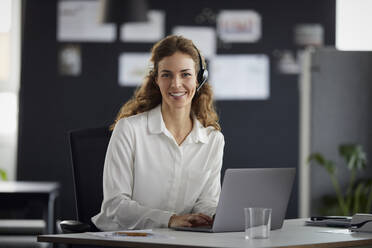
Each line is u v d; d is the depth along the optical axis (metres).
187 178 2.82
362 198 6.09
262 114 7.25
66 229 2.56
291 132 7.24
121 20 5.64
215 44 7.27
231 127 7.23
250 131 7.23
